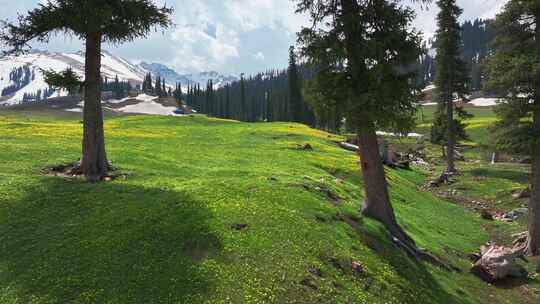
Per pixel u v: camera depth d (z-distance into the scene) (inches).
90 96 943.0
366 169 912.9
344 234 764.6
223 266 577.9
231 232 660.1
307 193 912.9
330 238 721.6
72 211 730.2
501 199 1649.9
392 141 3818.9
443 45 2310.5
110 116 7145.7
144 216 695.1
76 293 516.7
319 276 608.1
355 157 1894.7
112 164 1055.0
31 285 531.5
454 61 2309.3
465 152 3476.9
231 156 1502.2
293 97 4347.9
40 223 687.7
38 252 600.7
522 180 1991.9
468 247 1080.8
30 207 740.0
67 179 900.6
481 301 767.1
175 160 1278.3
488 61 1078.4
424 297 679.7
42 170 989.8
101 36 946.7
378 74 781.9
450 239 1103.6
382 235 832.9
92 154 948.0
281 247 646.5
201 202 757.3
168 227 660.1
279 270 591.8
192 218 689.6
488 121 4645.7
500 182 1939.0
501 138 1042.7
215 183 892.0
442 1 2282.2
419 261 826.2
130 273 550.9
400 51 808.9
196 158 1369.3
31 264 574.6
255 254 616.4
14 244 626.2
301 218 761.0
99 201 766.5
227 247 619.5
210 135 2223.2
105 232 648.4
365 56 799.1
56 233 651.5
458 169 2432.3
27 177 890.1
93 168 946.1
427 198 1535.4
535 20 999.0
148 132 2130.9
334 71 861.2
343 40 834.8
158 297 510.9
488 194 1759.4
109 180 927.7
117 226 666.8
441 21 2306.8
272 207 776.9
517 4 992.2
